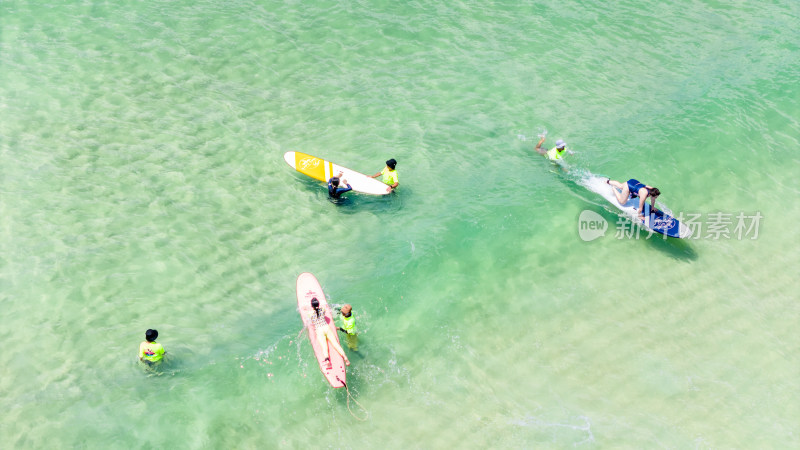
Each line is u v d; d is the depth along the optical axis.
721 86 19.72
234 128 17.86
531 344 13.12
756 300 14.14
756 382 12.49
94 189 15.78
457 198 16.25
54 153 16.58
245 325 13.18
